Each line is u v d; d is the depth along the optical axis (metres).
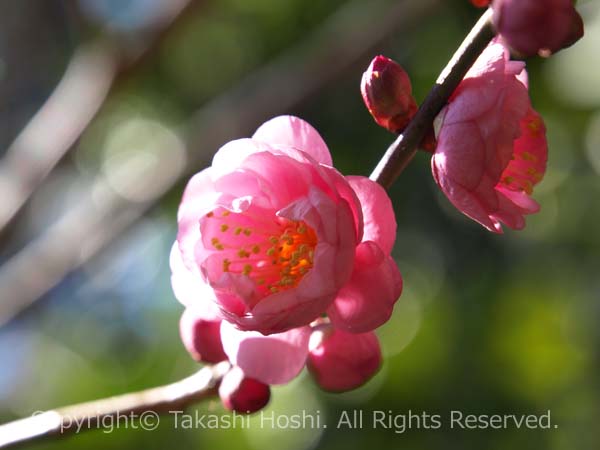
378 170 0.16
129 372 0.28
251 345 0.16
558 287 0.28
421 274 0.28
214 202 0.15
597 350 0.28
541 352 0.27
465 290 0.28
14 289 0.28
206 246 0.15
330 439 0.26
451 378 0.26
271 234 0.16
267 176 0.15
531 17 0.14
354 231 0.15
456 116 0.15
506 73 0.15
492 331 0.27
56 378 0.28
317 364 0.16
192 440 0.25
